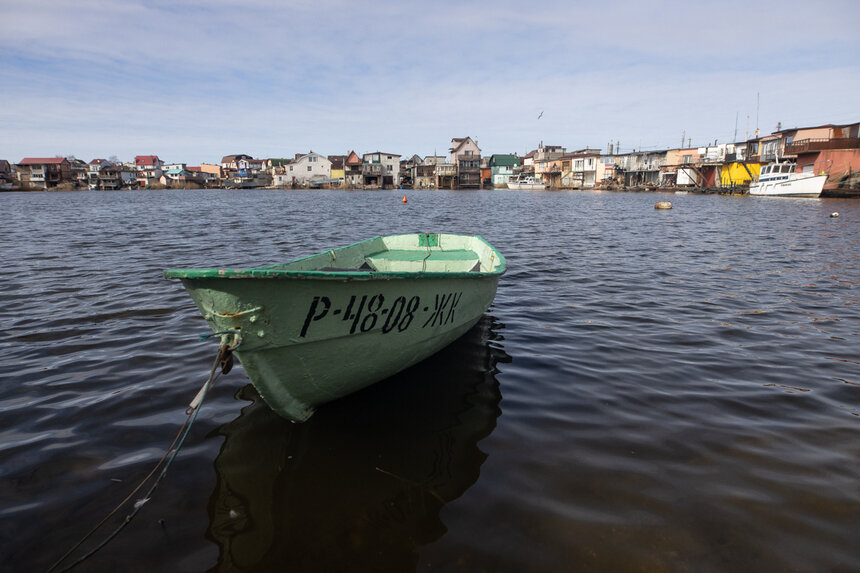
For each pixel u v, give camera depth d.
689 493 3.41
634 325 7.30
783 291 9.48
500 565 2.81
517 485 3.51
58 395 4.81
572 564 2.81
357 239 17.92
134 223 23.72
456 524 3.14
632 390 5.05
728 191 54.56
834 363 5.76
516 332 6.98
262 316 3.68
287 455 3.90
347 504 3.33
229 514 3.22
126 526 3.10
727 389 5.07
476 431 4.27
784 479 3.56
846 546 2.92
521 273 11.38
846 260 12.98
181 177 102.25
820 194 42.50
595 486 3.50
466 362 5.84
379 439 4.15
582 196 61.88
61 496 3.36
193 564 2.82
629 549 2.92
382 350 4.78
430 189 91.88
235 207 38.81
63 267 11.34
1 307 7.84
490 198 57.75
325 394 4.58
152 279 9.96
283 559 2.86
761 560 2.83
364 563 2.83
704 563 2.81
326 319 4.03
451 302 5.53
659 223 24.52
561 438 4.14
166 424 4.32
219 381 5.20
